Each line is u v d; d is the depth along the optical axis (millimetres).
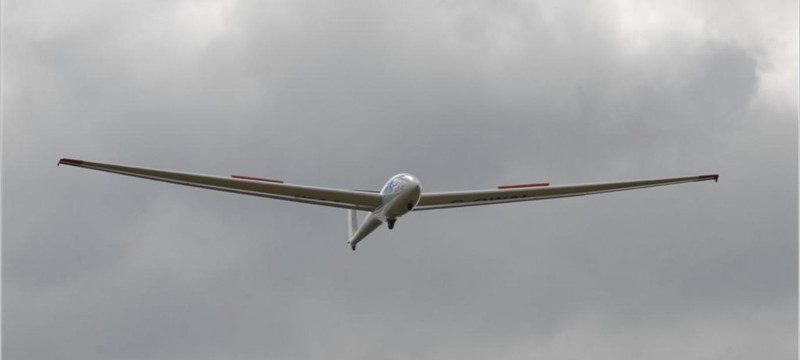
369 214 58125
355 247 59375
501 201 58688
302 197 54812
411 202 53594
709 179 60531
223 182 53344
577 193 59406
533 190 58688
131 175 51531
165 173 51844
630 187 60250
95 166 50375
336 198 54844
